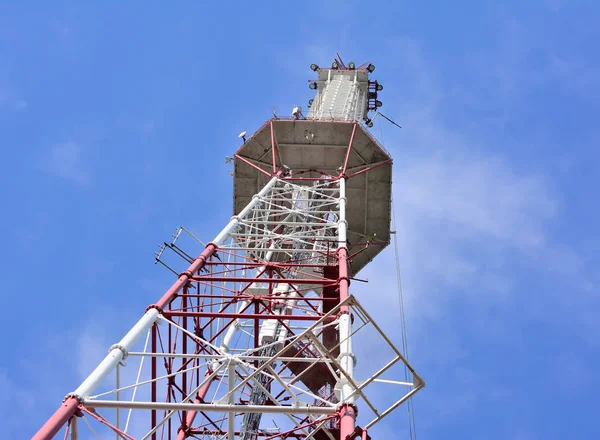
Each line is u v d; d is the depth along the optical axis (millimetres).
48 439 30172
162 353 36469
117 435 33469
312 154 67938
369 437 31047
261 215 64562
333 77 94375
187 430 39781
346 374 33562
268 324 46031
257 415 41188
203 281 44844
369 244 67312
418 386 32781
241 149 68000
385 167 67125
